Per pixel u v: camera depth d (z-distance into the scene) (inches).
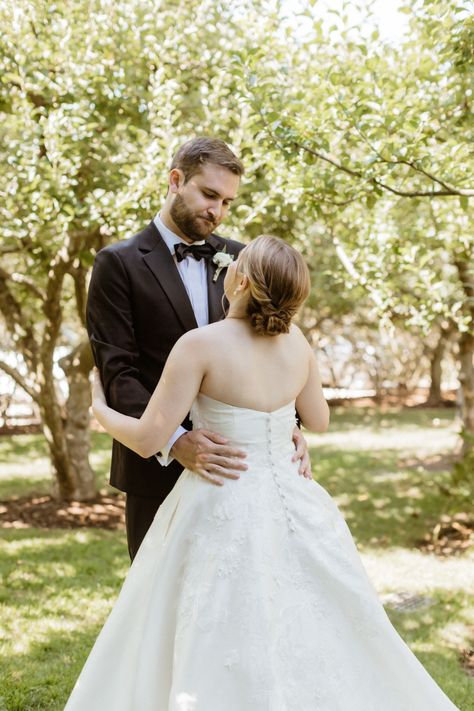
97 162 221.3
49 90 210.5
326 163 161.8
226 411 77.2
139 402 88.2
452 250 214.5
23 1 200.8
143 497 98.0
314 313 689.0
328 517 81.3
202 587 72.7
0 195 213.2
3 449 474.0
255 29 202.5
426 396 848.3
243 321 78.1
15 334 297.9
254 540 74.0
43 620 162.2
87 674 78.1
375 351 810.8
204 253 100.2
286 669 70.4
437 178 142.9
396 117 139.5
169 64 226.4
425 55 170.2
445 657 144.9
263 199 203.3
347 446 489.7
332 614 74.5
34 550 229.9
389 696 74.1
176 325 95.4
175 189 95.3
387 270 228.5
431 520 279.3
